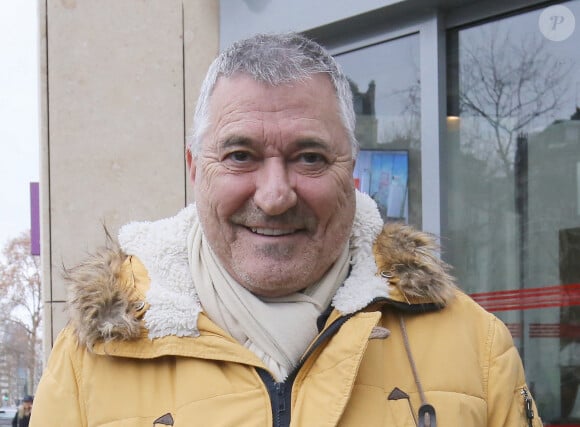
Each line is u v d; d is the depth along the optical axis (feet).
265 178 5.34
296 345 5.57
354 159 5.82
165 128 13.11
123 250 6.12
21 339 110.52
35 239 16.49
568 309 11.21
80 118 12.94
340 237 5.65
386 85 12.36
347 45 12.71
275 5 12.77
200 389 5.37
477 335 6.06
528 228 11.51
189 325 5.46
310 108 5.35
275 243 5.45
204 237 5.81
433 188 11.73
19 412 32.71
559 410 11.24
